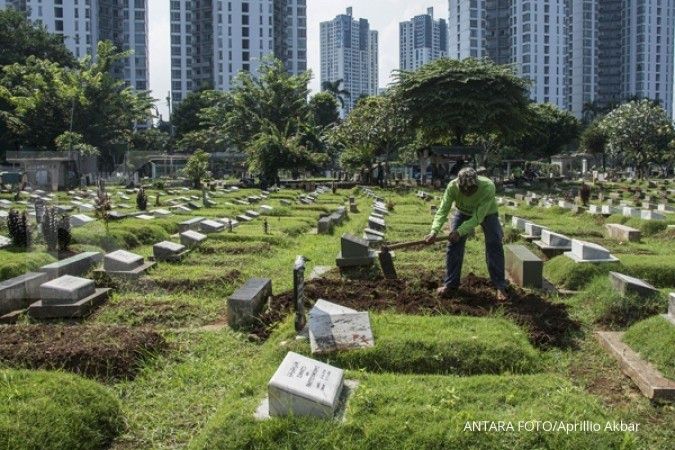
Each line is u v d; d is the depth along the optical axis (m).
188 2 112.50
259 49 111.12
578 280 9.28
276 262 11.59
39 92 53.91
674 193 34.34
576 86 126.75
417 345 5.80
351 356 5.69
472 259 11.36
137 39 110.88
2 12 64.88
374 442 4.12
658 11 127.25
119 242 13.34
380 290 8.38
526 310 7.49
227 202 27.23
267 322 7.33
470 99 41.38
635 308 7.56
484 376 5.31
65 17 99.44
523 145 62.62
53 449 4.23
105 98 56.81
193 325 7.67
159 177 55.94
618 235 15.22
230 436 4.24
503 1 118.56
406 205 26.55
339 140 49.91
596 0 127.06
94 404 4.79
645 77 128.12
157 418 5.03
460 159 43.59
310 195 32.50
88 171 46.75
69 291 7.90
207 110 68.94
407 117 44.03
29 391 4.71
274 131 43.09
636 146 61.72
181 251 11.96
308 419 4.31
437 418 4.36
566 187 43.03
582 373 5.88
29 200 25.30
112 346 6.11
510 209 24.03
